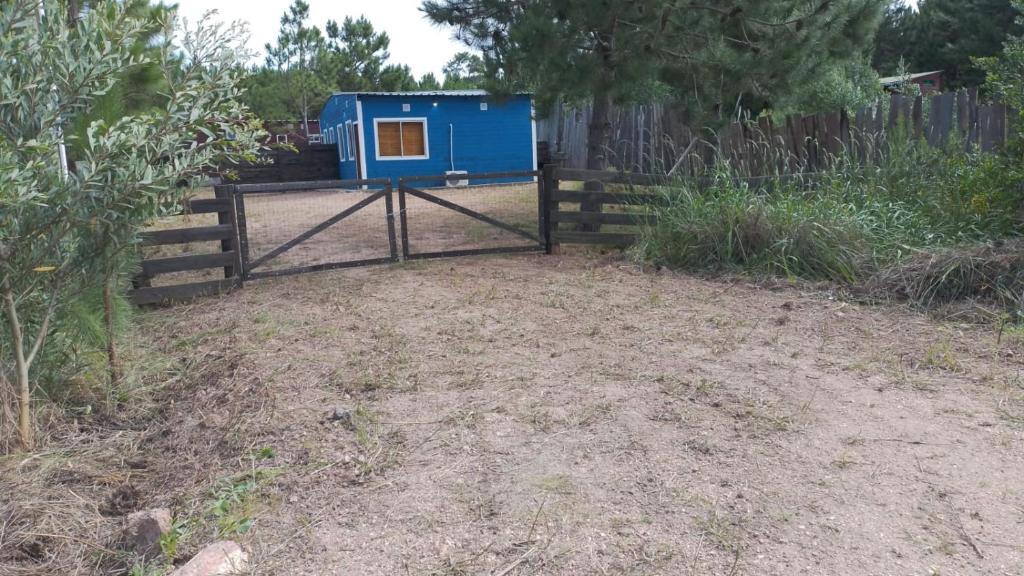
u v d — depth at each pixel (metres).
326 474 3.07
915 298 5.54
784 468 2.98
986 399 3.69
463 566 2.38
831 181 7.56
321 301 6.23
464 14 9.46
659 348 4.66
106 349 4.25
